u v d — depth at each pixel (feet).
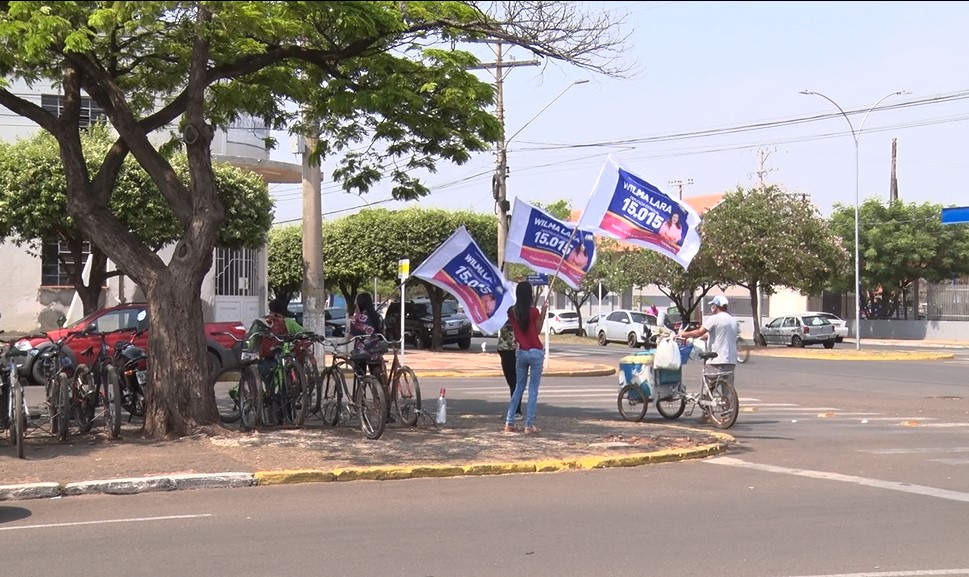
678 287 139.95
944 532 24.57
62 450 36.45
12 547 23.32
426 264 42.16
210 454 35.55
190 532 24.86
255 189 76.89
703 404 48.08
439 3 39.06
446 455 36.11
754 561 21.63
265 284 97.96
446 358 105.40
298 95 45.68
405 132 45.21
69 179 39.40
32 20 33.81
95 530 25.21
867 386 75.82
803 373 89.56
